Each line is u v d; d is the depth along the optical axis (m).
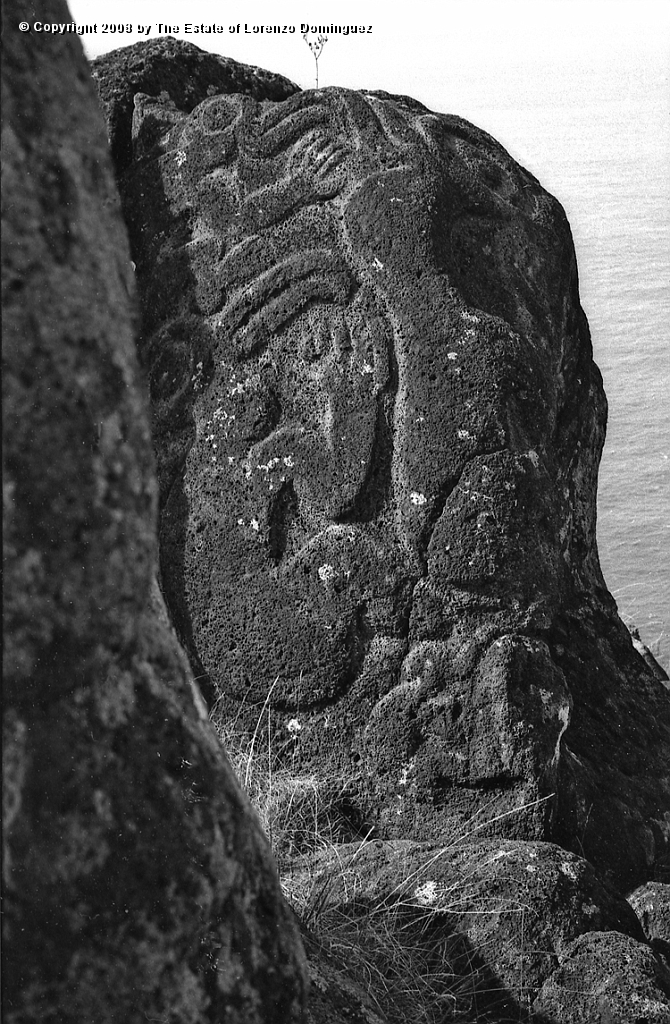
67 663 1.29
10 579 1.23
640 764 3.72
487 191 3.77
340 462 3.49
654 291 78.44
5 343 1.21
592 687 3.79
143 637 1.37
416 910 2.89
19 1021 1.28
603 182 131.12
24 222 1.23
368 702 3.47
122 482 1.31
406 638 3.46
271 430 3.58
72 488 1.27
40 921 1.29
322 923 2.79
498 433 3.45
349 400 3.51
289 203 3.66
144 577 1.34
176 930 1.37
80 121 1.30
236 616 3.55
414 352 3.50
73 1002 1.31
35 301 1.23
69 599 1.28
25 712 1.26
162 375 3.73
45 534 1.25
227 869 1.43
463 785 3.37
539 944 2.82
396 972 2.73
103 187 1.32
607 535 36.50
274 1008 1.46
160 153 3.94
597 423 4.23
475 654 3.41
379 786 3.43
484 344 3.49
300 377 3.58
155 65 4.25
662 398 55.00
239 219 3.71
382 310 3.54
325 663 3.48
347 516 3.49
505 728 3.33
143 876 1.36
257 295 3.63
